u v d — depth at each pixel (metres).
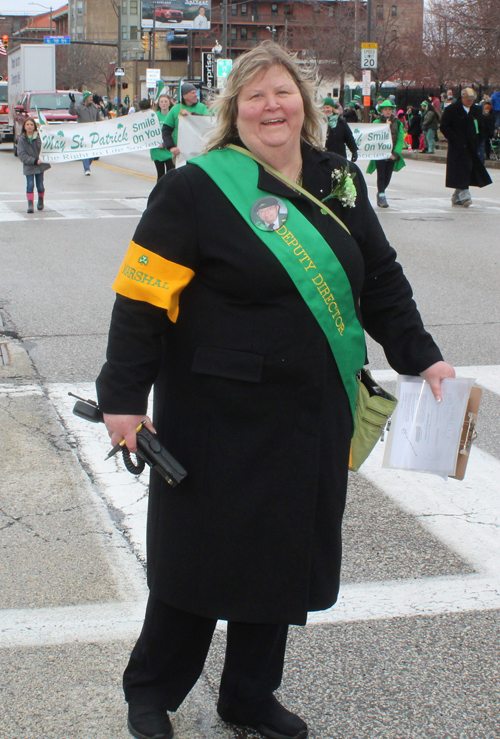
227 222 2.23
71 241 12.04
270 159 2.30
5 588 3.48
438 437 2.55
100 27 111.94
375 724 2.72
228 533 2.30
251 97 2.28
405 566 3.70
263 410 2.27
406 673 2.96
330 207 2.36
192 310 2.28
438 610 3.35
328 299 2.26
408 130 33.53
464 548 3.86
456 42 35.06
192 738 2.63
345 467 2.41
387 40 55.56
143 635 2.57
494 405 5.73
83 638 3.15
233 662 2.57
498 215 15.02
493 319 7.88
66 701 2.81
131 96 104.06
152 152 16.97
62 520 4.09
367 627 3.23
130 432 2.29
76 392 5.88
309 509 2.32
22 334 7.27
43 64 35.03
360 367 2.41
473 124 15.71
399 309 2.56
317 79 2.49
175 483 2.28
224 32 50.84
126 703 2.80
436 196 18.14
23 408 5.58
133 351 2.28
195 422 2.30
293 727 2.62
